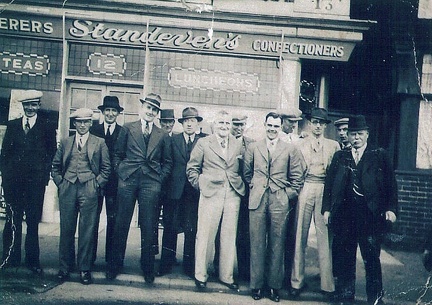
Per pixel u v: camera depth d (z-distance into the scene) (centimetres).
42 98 644
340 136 561
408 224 642
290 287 536
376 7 644
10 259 548
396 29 645
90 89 646
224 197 526
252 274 519
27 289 505
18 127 555
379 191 536
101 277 529
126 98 644
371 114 640
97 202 533
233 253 529
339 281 537
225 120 529
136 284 529
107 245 562
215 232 529
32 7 623
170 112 596
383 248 645
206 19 612
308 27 612
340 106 632
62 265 530
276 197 517
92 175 532
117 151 536
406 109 650
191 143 549
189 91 630
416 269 587
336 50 621
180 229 547
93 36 632
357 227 536
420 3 643
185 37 620
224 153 528
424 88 648
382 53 641
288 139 552
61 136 646
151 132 537
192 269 547
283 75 623
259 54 621
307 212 534
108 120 572
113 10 619
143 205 530
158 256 602
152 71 632
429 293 546
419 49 645
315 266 592
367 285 535
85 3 620
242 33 614
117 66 639
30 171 551
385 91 642
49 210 662
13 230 549
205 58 626
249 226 525
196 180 527
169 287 528
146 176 530
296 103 627
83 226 526
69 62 642
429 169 650
